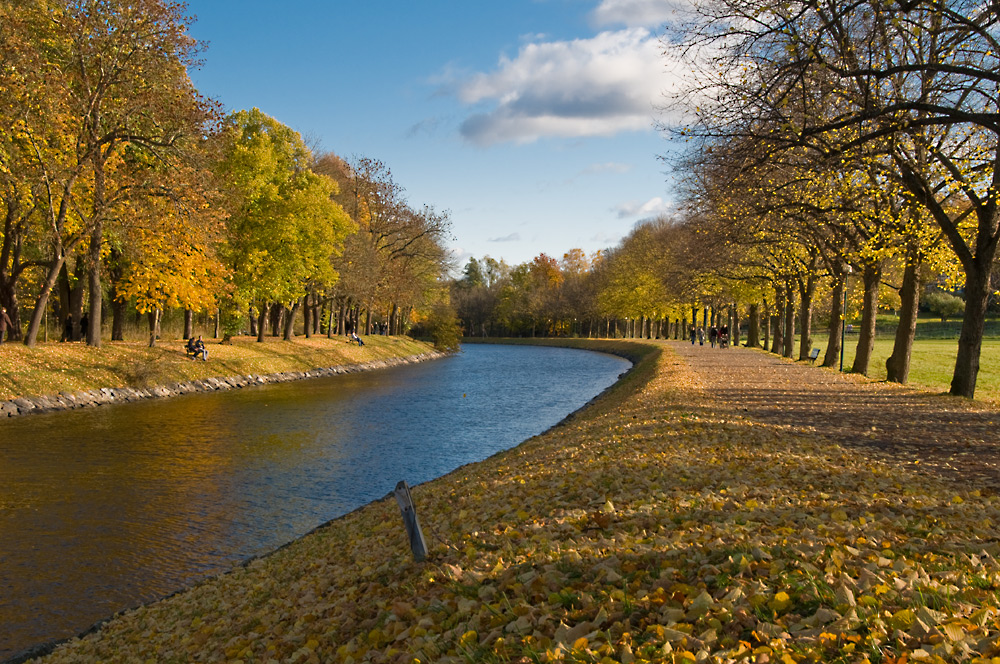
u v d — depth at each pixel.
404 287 65.62
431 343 86.25
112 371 31.30
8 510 13.43
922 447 12.25
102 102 30.06
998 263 25.30
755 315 63.91
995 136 19.28
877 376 33.38
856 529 6.00
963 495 8.09
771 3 14.11
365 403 31.88
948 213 23.52
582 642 4.07
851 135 17.12
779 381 26.67
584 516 7.61
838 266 32.66
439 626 5.19
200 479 16.28
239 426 24.11
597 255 128.12
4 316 29.64
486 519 8.78
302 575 8.75
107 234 32.41
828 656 3.58
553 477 10.72
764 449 11.65
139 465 17.53
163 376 33.16
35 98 26.44
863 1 13.45
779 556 5.28
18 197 28.44
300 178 45.59
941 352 57.84
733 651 3.69
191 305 35.56
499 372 53.59
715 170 17.22
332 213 46.34
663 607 4.50
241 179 41.31
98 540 11.77
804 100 14.50
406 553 7.86
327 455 19.56
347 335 67.00
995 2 13.68
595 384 43.56
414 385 41.75
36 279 37.53
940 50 16.50
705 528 6.39
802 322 41.44
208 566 10.67
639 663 3.75
